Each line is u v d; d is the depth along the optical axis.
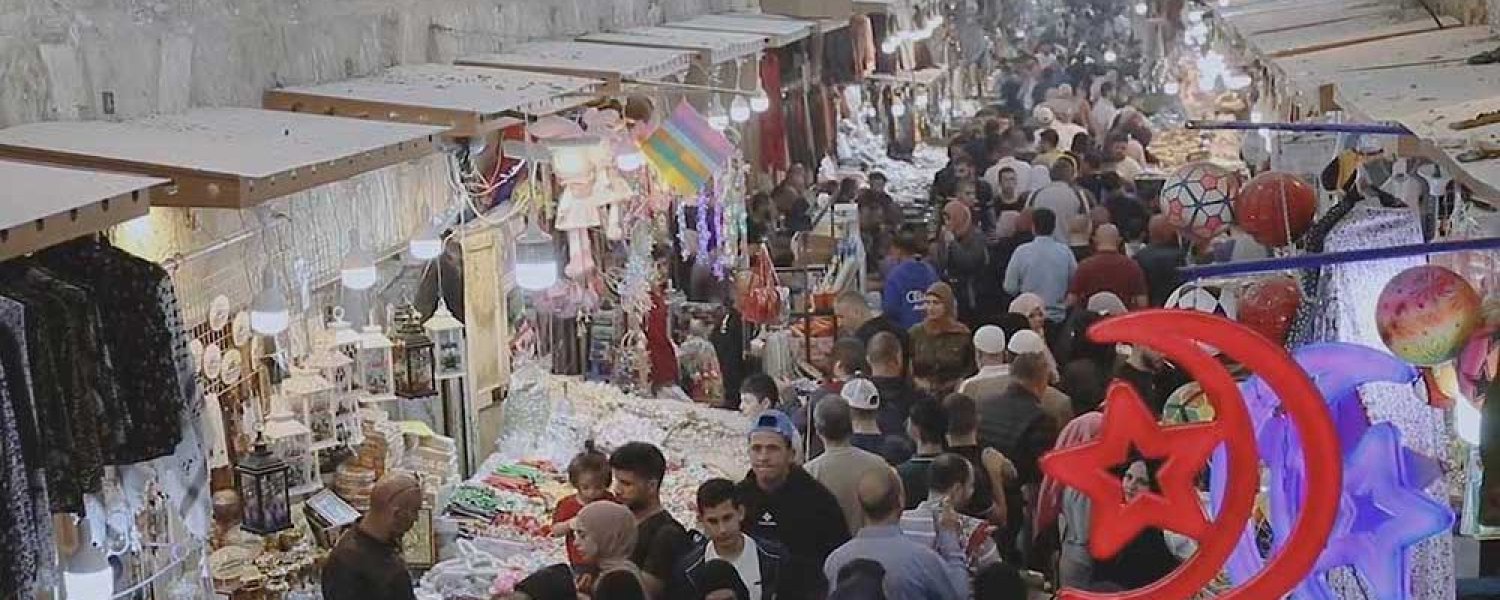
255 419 6.77
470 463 8.68
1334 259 3.64
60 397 4.04
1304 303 4.58
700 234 11.81
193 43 6.46
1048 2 33.81
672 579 6.25
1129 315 3.40
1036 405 7.91
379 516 5.99
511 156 8.66
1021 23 34.09
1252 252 9.57
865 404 7.77
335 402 7.03
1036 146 17.55
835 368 9.21
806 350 11.20
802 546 6.79
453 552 7.38
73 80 5.62
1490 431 3.43
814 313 11.38
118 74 5.86
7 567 3.65
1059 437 7.14
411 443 7.84
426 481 7.51
